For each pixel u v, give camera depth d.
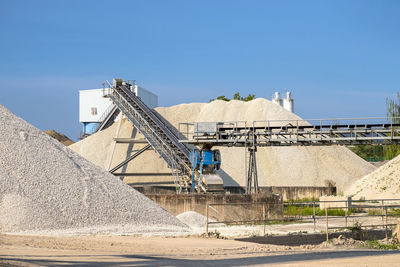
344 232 24.66
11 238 17.80
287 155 73.44
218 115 86.25
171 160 58.62
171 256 14.45
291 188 57.44
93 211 25.30
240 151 75.12
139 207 28.02
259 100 88.19
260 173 71.62
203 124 49.12
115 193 28.20
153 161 74.69
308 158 73.12
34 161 26.94
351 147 108.12
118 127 76.25
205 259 13.55
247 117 84.88
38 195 24.36
